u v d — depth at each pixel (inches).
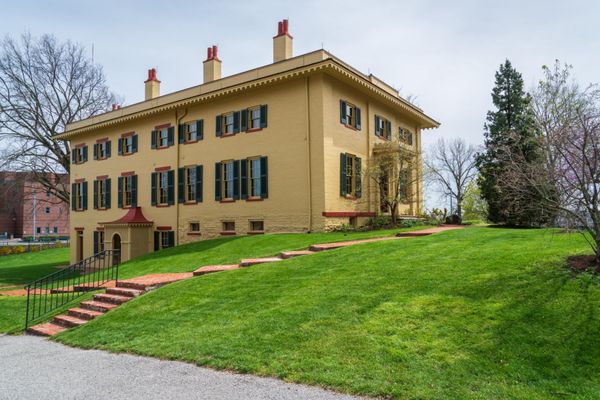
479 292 266.4
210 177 837.8
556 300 239.6
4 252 1686.8
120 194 1020.5
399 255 396.5
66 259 1378.0
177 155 898.1
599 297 235.0
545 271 282.8
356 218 760.3
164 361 249.6
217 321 300.4
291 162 724.0
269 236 689.0
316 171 693.9
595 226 269.7
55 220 2780.5
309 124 705.0
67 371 251.4
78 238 1152.2
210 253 637.9
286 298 319.3
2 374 255.9
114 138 1048.8
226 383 208.7
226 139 814.5
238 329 276.1
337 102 731.4
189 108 885.2
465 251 376.2
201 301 355.3
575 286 251.9
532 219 651.5
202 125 857.5
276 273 401.1
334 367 209.6
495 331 219.3
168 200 909.2
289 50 783.7
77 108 1405.0
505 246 376.5
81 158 1145.4
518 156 309.0
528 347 202.7
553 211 284.8
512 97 827.4
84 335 335.6
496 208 719.7
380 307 269.0
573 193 271.0
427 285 293.7
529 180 275.7
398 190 795.4
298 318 274.5
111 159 1054.4
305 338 245.1
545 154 290.4
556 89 394.6
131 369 242.4
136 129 992.9
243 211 782.5
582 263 283.0
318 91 697.6
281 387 198.2
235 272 434.6
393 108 917.2
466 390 177.2
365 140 813.2
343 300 291.9
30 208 2632.9
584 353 193.3
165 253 739.4
